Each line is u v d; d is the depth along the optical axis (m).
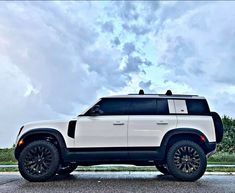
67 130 6.59
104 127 6.58
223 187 5.50
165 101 6.83
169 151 6.45
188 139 6.71
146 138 6.55
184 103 6.84
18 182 6.26
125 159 6.52
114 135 6.55
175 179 6.63
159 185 5.74
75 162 6.53
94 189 5.27
